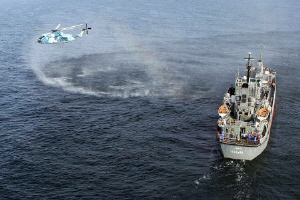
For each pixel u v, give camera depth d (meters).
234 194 61.66
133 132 84.62
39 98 108.00
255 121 77.44
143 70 136.75
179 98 106.94
